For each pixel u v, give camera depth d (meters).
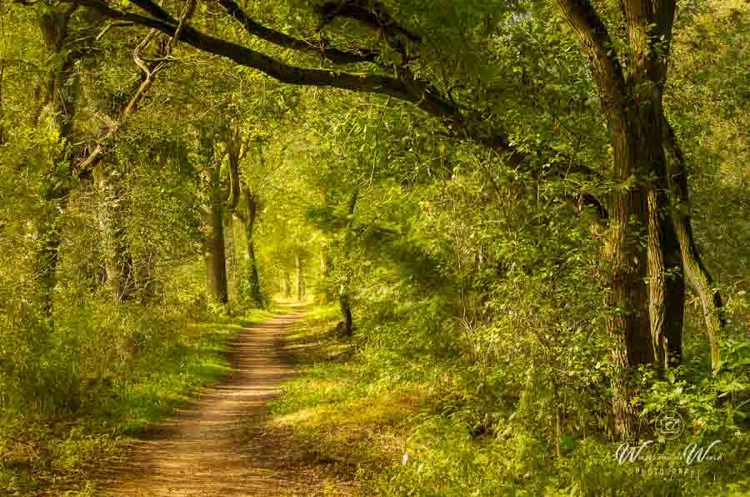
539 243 9.10
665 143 11.58
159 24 10.12
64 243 15.38
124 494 9.23
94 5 10.09
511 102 10.80
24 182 11.67
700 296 11.36
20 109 15.16
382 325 15.92
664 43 9.56
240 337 34.81
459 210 10.96
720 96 13.78
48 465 10.40
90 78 19.66
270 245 53.00
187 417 15.91
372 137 12.24
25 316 11.90
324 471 10.83
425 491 8.70
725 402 8.73
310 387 19.25
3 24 16.09
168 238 20.89
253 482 10.16
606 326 9.37
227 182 40.62
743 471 7.48
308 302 71.50
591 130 11.24
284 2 9.79
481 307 11.76
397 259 13.91
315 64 11.58
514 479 8.52
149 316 20.25
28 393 12.62
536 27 10.97
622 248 9.48
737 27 13.71
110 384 16.59
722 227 14.88
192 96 20.03
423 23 9.02
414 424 13.01
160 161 21.97
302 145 22.97
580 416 9.09
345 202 18.66
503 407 10.54
